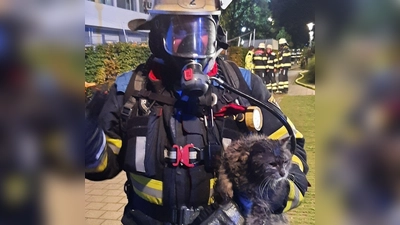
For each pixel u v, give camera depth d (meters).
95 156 1.45
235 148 1.53
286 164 1.52
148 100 1.54
